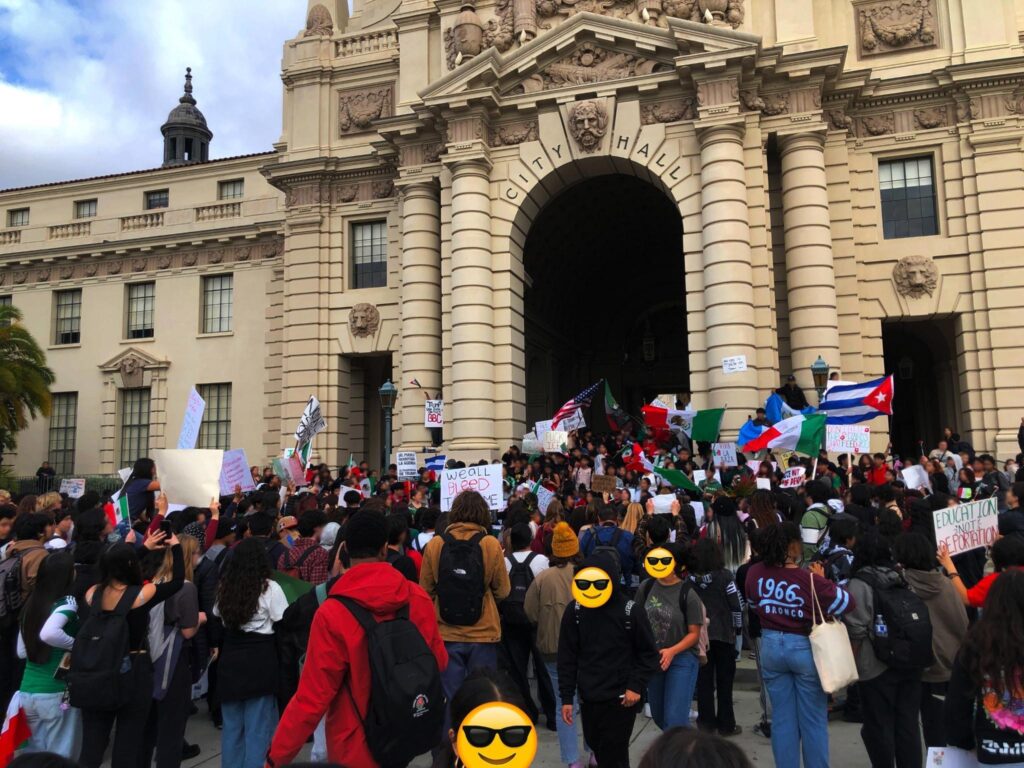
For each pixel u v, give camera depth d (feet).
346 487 68.44
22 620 22.80
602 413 134.31
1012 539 22.63
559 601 26.89
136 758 22.58
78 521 30.17
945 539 27.96
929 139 83.41
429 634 17.65
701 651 25.61
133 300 125.49
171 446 118.52
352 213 101.91
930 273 81.82
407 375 90.38
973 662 15.48
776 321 81.35
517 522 34.55
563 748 26.27
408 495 60.70
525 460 76.54
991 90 81.00
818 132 79.30
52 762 9.30
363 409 106.01
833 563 29.22
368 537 17.24
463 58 87.86
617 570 22.58
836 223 83.20
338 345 100.83
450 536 26.53
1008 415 77.66
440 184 91.86
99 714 22.03
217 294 120.98
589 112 83.05
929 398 103.86
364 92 103.45
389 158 98.58
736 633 30.60
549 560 30.68
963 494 52.80
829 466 58.34
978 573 38.42
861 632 22.88
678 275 131.54
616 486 55.98
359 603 16.38
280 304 114.93
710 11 81.00
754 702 35.55
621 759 21.84
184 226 121.39
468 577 25.76
